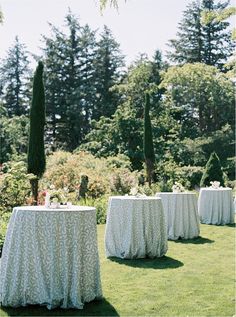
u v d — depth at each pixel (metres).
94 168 16.84
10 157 24.47
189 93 29.30
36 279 4.08
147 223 6.50
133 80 31.41
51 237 4.04
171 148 25.94
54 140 33.25
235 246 7.68
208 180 15.36
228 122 29.50
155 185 17.23
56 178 14.80
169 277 5.32
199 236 8.92
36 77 13.34
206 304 4.28
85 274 4.15
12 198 8.62
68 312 3.95
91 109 34.34
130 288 4.80
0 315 3.85
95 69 35.16
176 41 34.44
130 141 25.20
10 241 4.12
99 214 10.85
